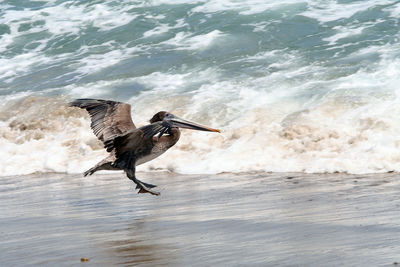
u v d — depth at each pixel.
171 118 7.02
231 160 14.46
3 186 13.97
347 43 21.39
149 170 14.73
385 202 9.20
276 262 5.99
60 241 7.78
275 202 9.91
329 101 16.67
